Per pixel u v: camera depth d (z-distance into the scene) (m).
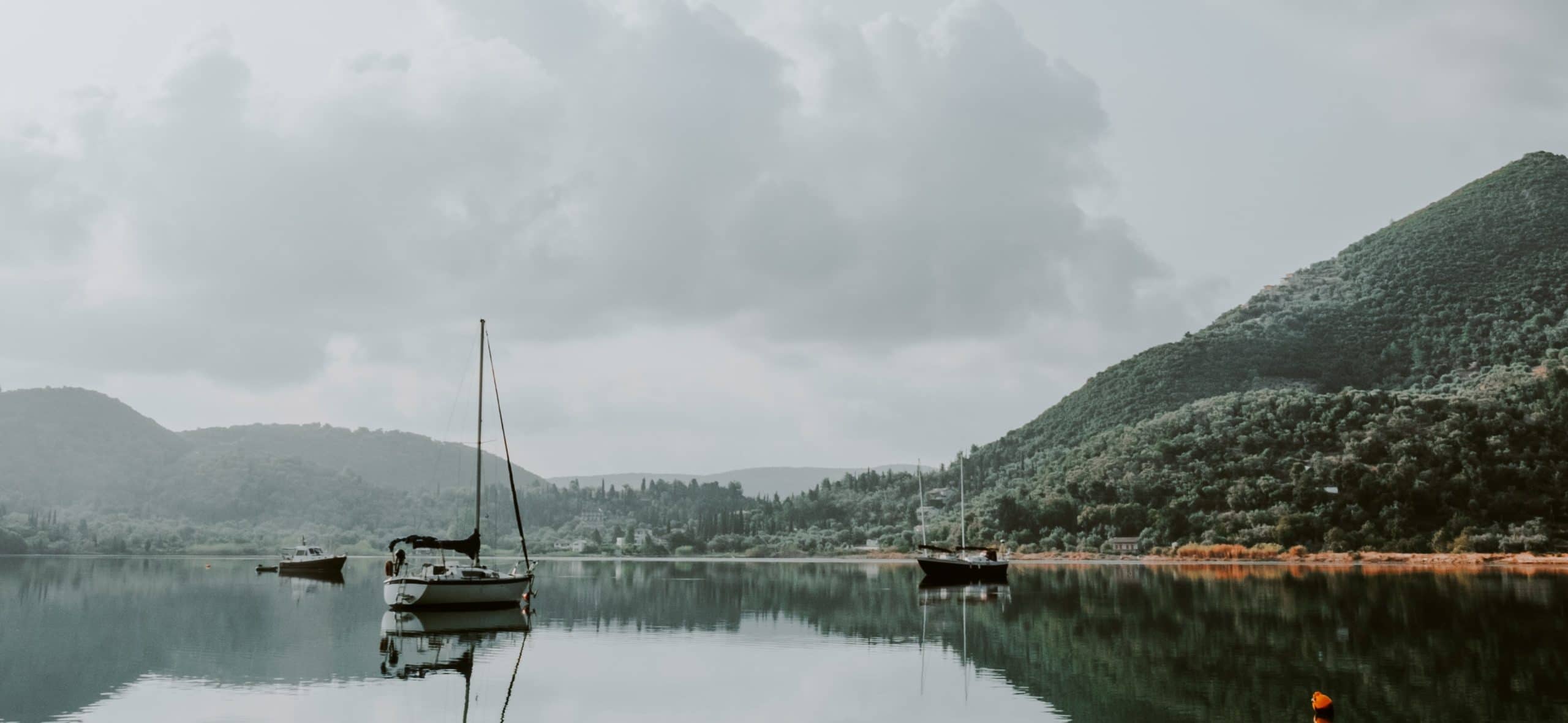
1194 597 73.81
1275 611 60.72
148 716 29.31
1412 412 198.12
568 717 29.62
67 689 33.50
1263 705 30.78
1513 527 155.62
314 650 43.41
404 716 29.72
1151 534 183.38
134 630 50.66
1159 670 37.47
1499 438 179.62
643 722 29.08
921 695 33.03
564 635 49.22
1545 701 30.75
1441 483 168.12
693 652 43.31
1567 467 172.00
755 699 32.38
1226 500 186.75
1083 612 61.75
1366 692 32.59
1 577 112.19
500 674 37.16
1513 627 50.59
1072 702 31.62
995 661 40.31
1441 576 103.31
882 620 57.31
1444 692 32.28
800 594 82.44
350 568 158.25
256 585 97.19
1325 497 173.00
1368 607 63.09
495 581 63.72
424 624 54.56
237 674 36.81
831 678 36.34
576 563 199.75
